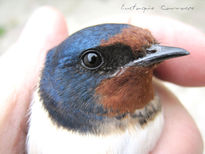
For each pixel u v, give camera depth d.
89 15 0.27
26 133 0.10
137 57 0.09
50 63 0.09
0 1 0.31
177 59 0.11
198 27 0.22
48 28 0.12
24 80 0.10
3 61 0.11
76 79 0.09
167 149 0.11
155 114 0.09
